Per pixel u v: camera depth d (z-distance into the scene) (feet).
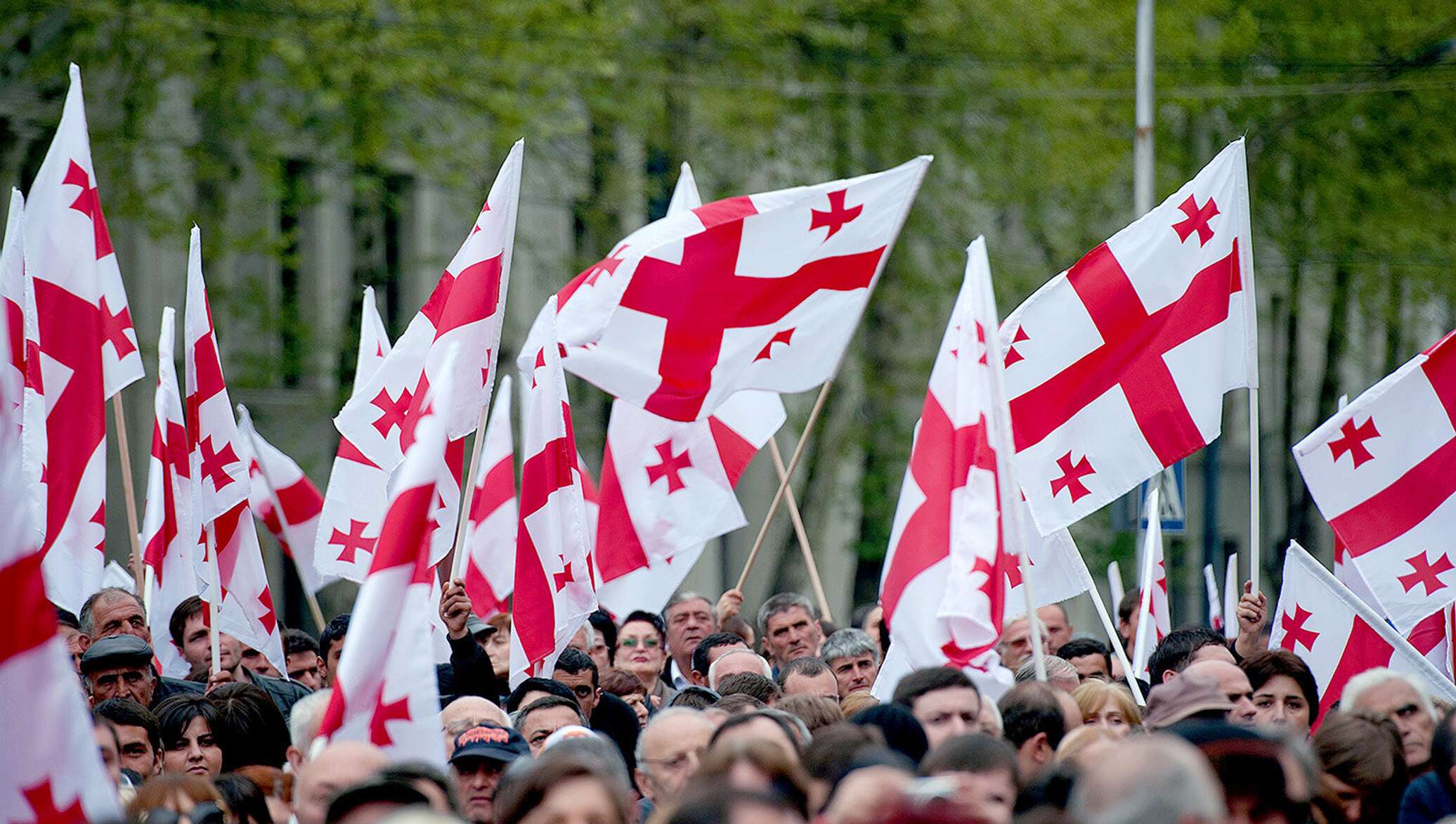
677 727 66.08
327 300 248.52
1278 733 51.55
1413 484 95.96
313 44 208.44
